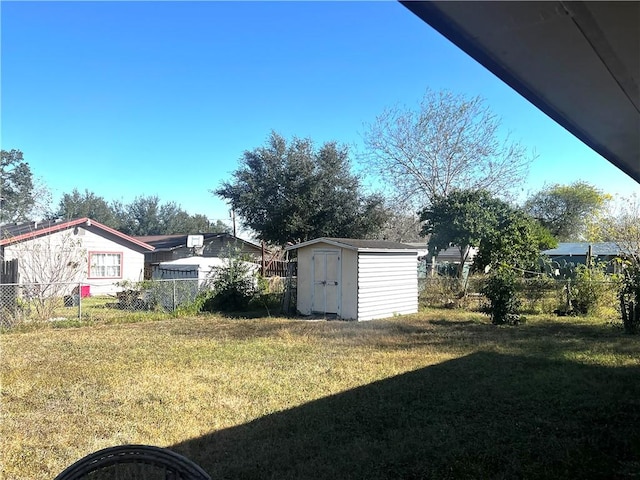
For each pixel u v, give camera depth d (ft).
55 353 26.37
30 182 101.14
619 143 11.85
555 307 45.32
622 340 30.73
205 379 20.83
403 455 12.82
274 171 82.33
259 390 19.04
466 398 17.87
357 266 41.16
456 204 54.49
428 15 5.65
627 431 14.49
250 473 11.90
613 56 6.85
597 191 140.87
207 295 46.47
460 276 57.36
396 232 92.12
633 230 56.34
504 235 51.49
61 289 41.29
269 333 33.58
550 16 5.67
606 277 46.29
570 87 8.14
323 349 27.61
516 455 12.82
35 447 13.56
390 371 22.18
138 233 176.14
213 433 14.57
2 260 37.68
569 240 142.41
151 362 24.06
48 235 55.36
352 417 15.88
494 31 6.10
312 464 12.34
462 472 11.85
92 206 164.04
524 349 27.68
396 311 45.11
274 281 55.21
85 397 18.19
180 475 5.81
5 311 35.09
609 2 5.40
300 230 80.94
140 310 44.42
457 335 32.83
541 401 17.52
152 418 15.89
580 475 11.67
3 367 22.95
